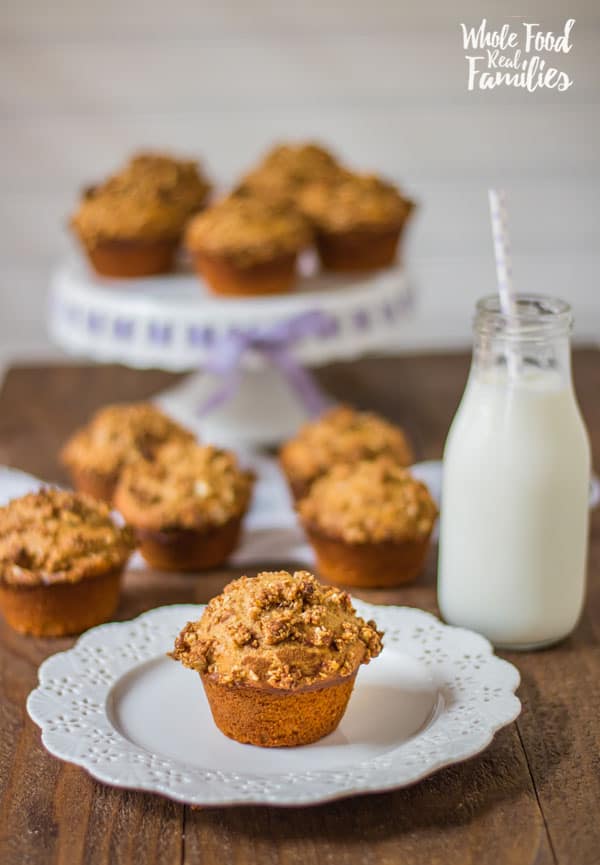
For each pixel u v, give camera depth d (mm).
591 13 1479
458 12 1485
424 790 598
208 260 995
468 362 1144
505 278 672
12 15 1482
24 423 1018
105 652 671
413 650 671
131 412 895
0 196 1569
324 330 985
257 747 612
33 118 1532
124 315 988
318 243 1076
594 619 730
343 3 1483
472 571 697
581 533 693
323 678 601
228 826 579
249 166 1561
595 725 640
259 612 612
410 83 1523
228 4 1483
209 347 974
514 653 701
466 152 1558
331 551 764
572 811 585
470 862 559
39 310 1630
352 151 1558
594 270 1616
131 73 1514
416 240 1603
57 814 586
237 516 788
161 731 623
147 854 565
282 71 1517
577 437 689
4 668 694
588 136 1549
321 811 587
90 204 1057
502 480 682
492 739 618
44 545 717
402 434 929
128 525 754
